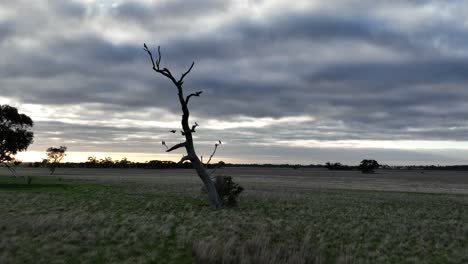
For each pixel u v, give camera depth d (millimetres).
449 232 24625
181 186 63531
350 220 28578
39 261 14094
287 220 27219
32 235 17984
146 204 35406
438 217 32062
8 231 18266
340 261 15844
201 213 30078
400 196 52625
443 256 18422
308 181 102125
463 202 45688
